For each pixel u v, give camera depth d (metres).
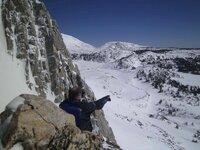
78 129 3.50
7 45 13.55
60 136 3.21
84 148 3.52
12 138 2.80
